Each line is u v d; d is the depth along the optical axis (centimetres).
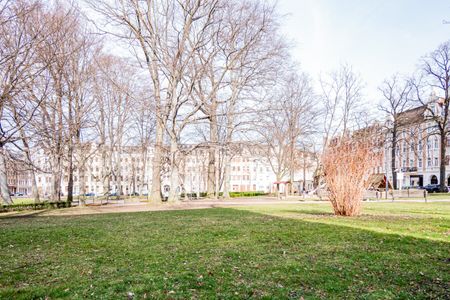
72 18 2223
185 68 2509
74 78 2598
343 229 1023
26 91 1973
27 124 1919
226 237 927
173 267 618
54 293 484
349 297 464
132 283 525
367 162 1473
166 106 2498
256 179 10494
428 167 6650
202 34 2469
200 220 1347
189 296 469
